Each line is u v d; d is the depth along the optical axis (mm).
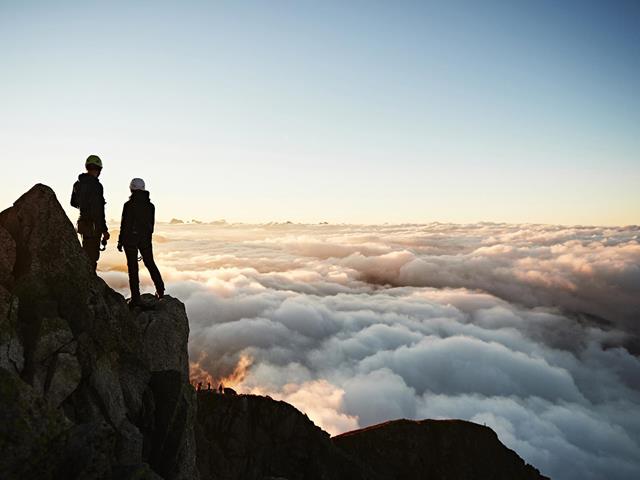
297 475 33438
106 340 9344
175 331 12477
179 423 9891
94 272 10219
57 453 6102
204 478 25625
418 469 45438
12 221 9664
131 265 12594
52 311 8516
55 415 6426
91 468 6059
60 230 9680
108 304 10422
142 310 12594
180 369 12211
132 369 9805
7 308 7883
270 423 36469
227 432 34781
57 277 9164
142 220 12641
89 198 10930
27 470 5703
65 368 7934
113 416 8414
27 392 6324
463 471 46938
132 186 12758
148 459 9133
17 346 7664
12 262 8961
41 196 9852
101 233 11320
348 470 35188
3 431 5746
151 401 9797
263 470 32688
